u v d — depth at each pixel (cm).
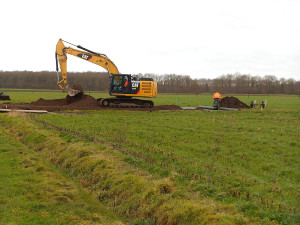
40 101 3108
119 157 1074
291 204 689
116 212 789
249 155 1139
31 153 1262
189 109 3012
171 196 752
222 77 14075
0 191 811
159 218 696
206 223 618
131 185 851
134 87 2883
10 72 13862
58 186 915
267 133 1572
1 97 4009
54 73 13812
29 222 654
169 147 1257
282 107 3762
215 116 2372
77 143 1290
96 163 1042
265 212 636
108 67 3023
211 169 918
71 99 3106
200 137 1462
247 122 2012
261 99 6538
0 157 1142
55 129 1633
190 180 856
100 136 1479
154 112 2616
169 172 922
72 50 2961
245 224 594
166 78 13150
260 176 909
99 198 874
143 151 1192
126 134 1533
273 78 13388
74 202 810
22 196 789
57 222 670
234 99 3450
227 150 1211
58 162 1184
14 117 1994
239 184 821
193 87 11988
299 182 853
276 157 1109
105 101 2891
